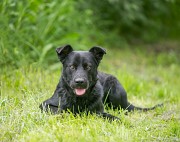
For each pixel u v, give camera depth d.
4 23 10.91
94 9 16.61
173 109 8.83
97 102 7.74
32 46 11.38
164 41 19.58
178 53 17.67
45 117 7.11
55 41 12.54
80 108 7.68
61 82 7.84
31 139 6.04
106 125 7.04
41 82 9.45
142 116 8.17
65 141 6.06
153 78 13.34
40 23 12.29
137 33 19.36
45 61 11.66
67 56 7.74
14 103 7.79
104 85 8.84
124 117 7.74
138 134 6.76
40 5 12.09
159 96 10.93
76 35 12.68
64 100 7.68
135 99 10.20
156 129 7.06
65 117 7.17
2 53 9.99
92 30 15.09
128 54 16.45
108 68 13.13
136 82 11.48
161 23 19.83
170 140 6.54
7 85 9.13
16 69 10.05
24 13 11.66
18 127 6.76
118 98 8.91
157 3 18.09
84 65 7.55
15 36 11.16
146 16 18.78
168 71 14.71
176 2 18.81
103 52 7.71
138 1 17.19
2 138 6.39
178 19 19.84
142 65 15.41
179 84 12.97
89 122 7.02
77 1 15.77
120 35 18.73
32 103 7.81
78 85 7.31
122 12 17.16
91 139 6.18
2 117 7.05
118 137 6.40
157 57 16.41
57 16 12.66
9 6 11.37
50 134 6.26
